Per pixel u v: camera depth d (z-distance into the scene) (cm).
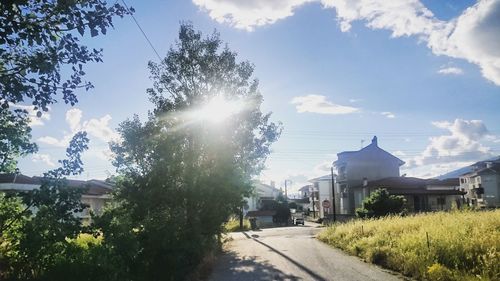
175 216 1455
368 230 2262
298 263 1681
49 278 905
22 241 859
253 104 2100
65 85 732
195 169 1669
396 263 1416
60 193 863
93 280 951
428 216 2303
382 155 6912
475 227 1502
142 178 1523
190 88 2086
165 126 1820
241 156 2083
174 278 1233
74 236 917
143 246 1245
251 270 1545
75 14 662
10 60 709
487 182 7650
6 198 866
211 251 1830
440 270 1146
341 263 1628
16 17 637
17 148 921
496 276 1031
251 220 5812
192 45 2144
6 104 711
